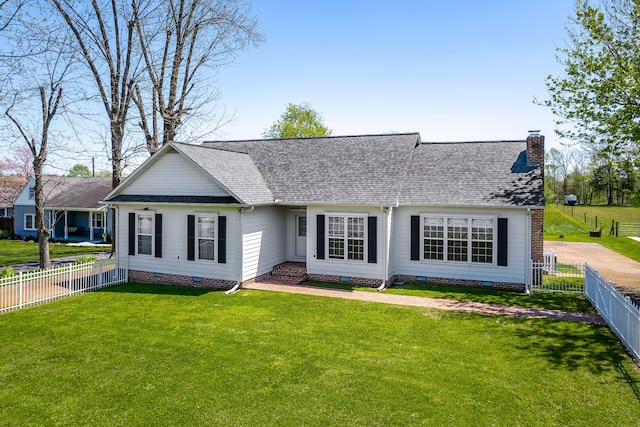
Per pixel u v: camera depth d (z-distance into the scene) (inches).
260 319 557.6
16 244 1546.5
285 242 880.3
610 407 327.0
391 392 352.8
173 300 664.4
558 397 343.0
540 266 728.3
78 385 370.0
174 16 978.1
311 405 332.8
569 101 705.6
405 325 529.0
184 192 781.3
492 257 726.5
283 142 1021.2
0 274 788.6
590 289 645.9
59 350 452.4
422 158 880.3
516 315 573.0
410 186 794.8
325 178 832.3
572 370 393.1
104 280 778.8
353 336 489.1
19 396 350.9
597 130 682.8
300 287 741.3
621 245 1381.6
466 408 327.0
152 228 805.9
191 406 332.5
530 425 303.6
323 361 417.1
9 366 411.8
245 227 737.0
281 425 305.3
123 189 835.4
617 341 468.4
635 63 658.2
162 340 480.1
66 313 594.6
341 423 307.4
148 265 812.6
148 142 1016.9
